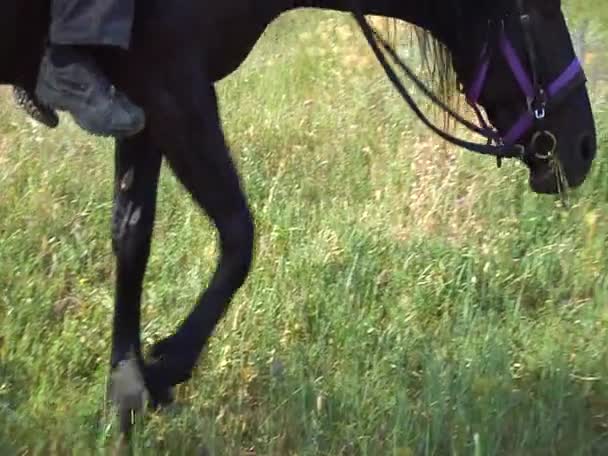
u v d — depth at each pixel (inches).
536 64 189.2
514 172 247.9
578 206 239.1
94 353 203.2
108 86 171.9
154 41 173.9
